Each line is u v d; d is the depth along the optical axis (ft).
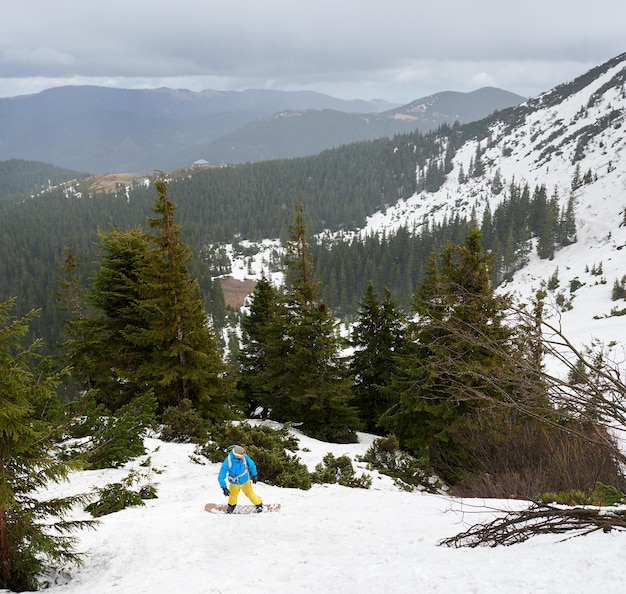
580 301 294.46
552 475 40.37
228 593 16.93
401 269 470.80
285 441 55.77
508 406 15.35
